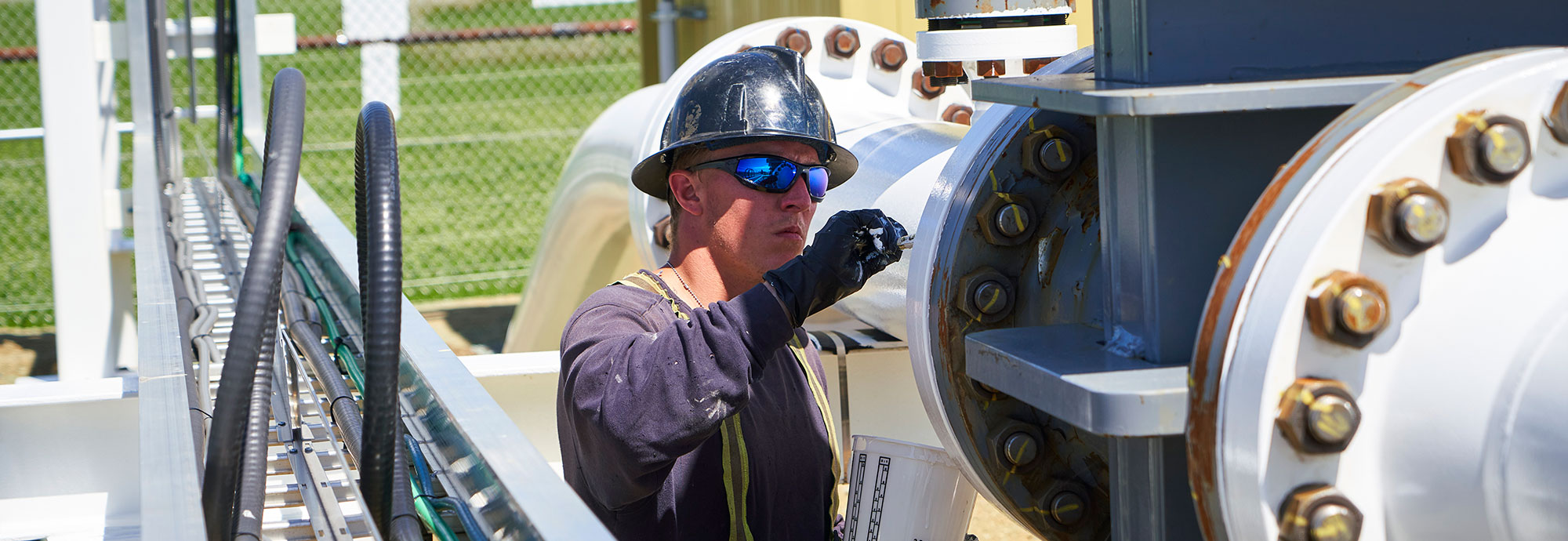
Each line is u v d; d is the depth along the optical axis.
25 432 2.59
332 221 2.54
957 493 1.83
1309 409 0.97
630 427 1.49
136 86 4.37
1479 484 0.99
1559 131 0.98
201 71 15.06
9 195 11.08
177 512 1.11
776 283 1.51
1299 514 1.00
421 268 8.79
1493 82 1.00
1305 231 1.00
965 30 2.10
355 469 1.64
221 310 2.55
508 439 1.28
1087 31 3.94
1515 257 1.00
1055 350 1.27
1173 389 1.07
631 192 3.27
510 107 16.69
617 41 21.17
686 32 6.92
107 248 4.91
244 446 1.30
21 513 2.59
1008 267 1.63
